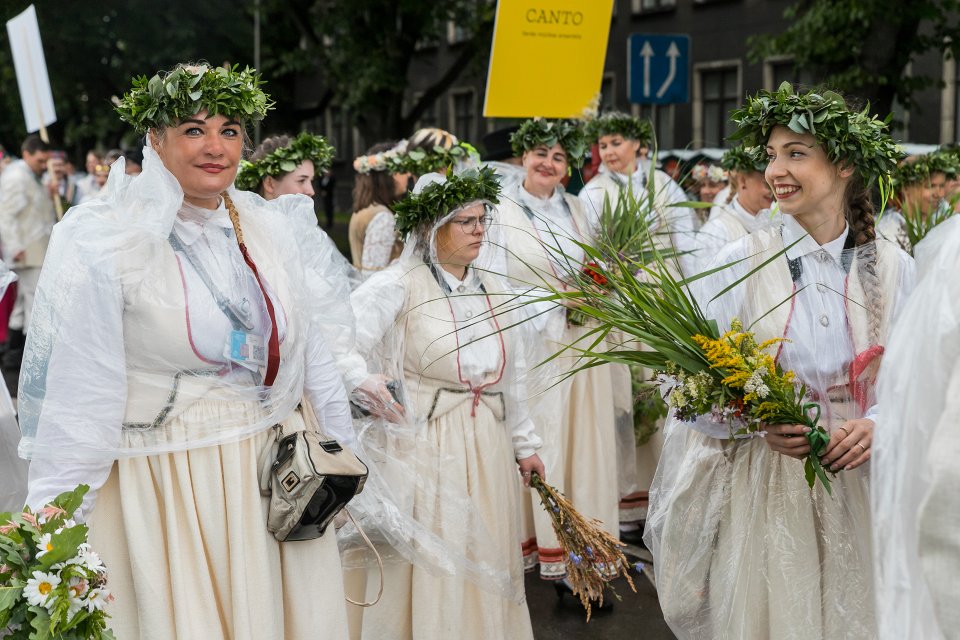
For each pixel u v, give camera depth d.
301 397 3.01
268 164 5.05
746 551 3.15
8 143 31.41
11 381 9.55
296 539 2.83
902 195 5.51
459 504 3.61
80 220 2.70
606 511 5.09
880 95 12.09
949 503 1.79
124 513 2.69
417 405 3.65
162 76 2.81
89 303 2.63
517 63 5.90
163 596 2.69
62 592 2.39
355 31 20.36
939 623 1.79
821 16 11.60
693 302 3.14
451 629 3.60
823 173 3.08
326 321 3.23
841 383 3.10
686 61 8.45
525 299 4.20
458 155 6.15
